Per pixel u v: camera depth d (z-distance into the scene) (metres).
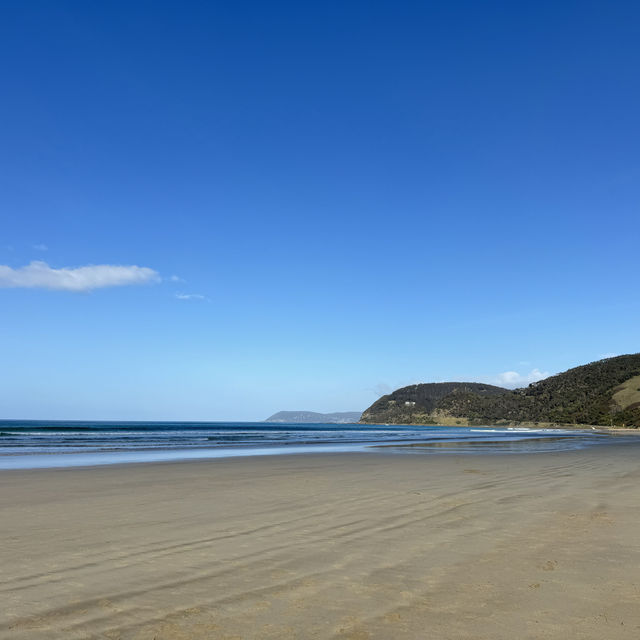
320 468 16.94
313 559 5.66
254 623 3.94
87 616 4.06
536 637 3.68
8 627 3.83
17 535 6.83
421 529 7.20
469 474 14.80
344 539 6.60
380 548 6.15
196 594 4.55
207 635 3.73
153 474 14.94
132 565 5.42
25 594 4.54
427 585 4.80
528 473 15.09
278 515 8.25
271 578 5.00
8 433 57.66
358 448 31.77
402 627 3.86
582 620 3.99
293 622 3.96
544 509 8.79
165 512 8.54
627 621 3.97
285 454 25.27
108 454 25.39
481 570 5.27
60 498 10.16
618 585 4.80
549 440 48.69
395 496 10.30
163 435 58.50
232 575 5.09
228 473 15.23
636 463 19.03
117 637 3.69
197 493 10.84
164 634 3.74
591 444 38.75
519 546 6.25
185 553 5.91
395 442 42.62
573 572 5.20
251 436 58.69
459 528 7.27
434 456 23.38
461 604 4.32
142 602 4.36
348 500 9.79
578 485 12.11
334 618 4.03
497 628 3.84
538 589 4.69
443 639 3.66
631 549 6.11
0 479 13.60
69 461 20.55
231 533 6.95
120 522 7.70
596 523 7.61
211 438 51.03
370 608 4.23
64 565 5.41
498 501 9.65
